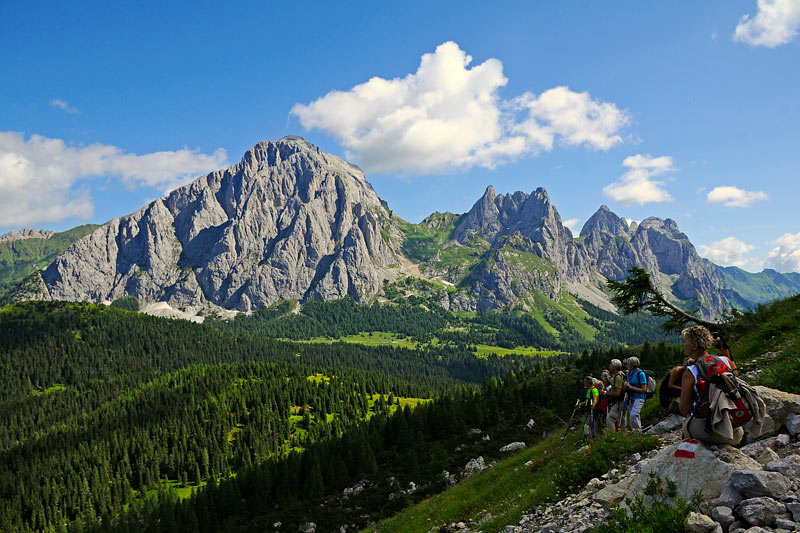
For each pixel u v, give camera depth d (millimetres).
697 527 7820
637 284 32031
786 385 14406
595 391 19812
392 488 73562
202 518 94562
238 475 104688
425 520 28234
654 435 15727
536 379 100812
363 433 100938
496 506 21406
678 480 9070
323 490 83000
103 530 120875
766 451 9828
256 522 80188
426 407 101875
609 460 15227
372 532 33312
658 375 62688
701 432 9008
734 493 8211
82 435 190000
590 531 10883
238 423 193375
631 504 9641
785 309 31109
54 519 142000
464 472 67688
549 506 15398
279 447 173625
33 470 165125
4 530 138625
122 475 159375
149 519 107375
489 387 100375
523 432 72875
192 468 158625
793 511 7312
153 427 188125
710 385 8773
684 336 9445
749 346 26078
